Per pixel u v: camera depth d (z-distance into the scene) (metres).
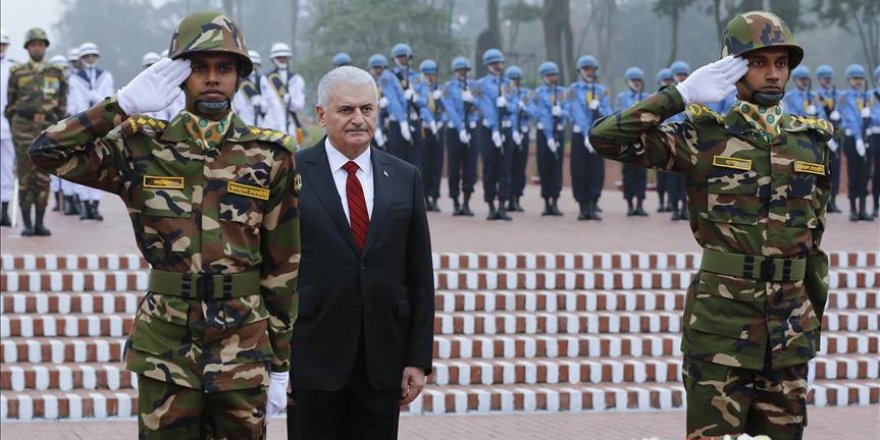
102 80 18.77
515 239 16.05
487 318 12.73
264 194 5.67
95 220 18.41
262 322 5.70
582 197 19.55
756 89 6.46
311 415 6.53
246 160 5.65
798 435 6.55
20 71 16.17
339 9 48.38
